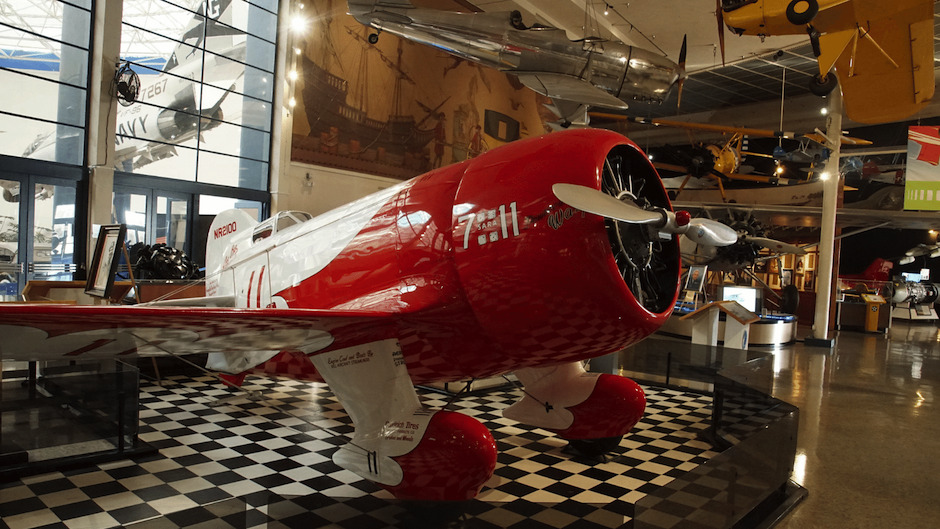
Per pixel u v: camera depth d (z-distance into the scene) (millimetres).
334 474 3141
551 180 2203
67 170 6605
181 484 2959
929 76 6676
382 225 2740
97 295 4789
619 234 2252
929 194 8984
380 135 9578
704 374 5602
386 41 9516
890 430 4684
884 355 9430
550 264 2168
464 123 10867
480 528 2303
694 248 9398
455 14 6254
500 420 4332
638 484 3125
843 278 18125
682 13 9586
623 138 2354
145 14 7594
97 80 6656
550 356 2498
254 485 2967
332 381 2754
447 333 2543
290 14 8312
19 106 6430
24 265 6434
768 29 5949
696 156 12609
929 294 18062
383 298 2590
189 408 4398
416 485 2354
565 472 3289
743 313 6141
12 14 6355
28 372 4004
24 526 2447
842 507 3035
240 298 3871
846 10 5453
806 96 14742
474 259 2322
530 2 9406
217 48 8164
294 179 8602
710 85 14109
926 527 2816
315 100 8688
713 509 2246
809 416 5098
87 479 2996
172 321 1984
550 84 6461
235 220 4348
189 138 7980
